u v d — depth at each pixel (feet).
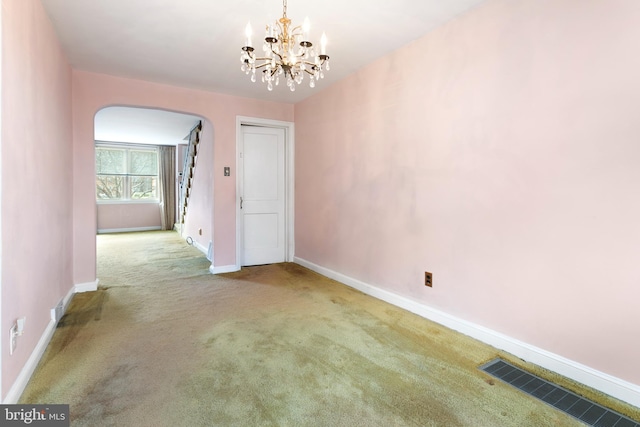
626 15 5.09
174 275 13.14
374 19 7.64
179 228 25.81
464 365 6.34
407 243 9.17
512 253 6.68
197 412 4.98
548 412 4.99
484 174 7.14
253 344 7.23
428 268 8.55
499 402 5.23
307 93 13.25
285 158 15.31
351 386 5.66
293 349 7.00
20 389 5.26
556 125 5.94
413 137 8.85
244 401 5.25
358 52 9.45
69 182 10.05
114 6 7.07
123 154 26.96
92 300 10.07
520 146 6.48
